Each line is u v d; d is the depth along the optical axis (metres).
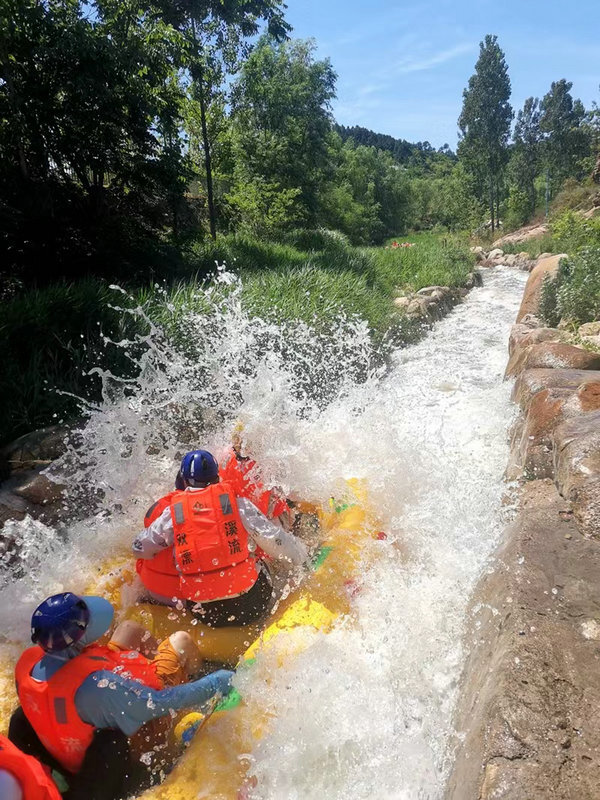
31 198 11.39
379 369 10.17
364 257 19.22
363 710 3.05
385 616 3.65
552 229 32.22
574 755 2.26
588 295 9.22
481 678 2.84
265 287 11.07
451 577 3.92
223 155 21.16
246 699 3.06
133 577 4.03
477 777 2.26
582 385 5.33
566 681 2.59
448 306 17.48
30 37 11.30
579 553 3.47
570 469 4.19
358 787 2.71
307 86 32.25
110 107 11.98
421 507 4.67
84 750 2.63
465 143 50.06
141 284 12.09
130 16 12.84
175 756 2.94
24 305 7.80
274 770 2.79
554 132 55.16
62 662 2.60
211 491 3.53
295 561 3.79
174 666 3.14
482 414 7.32
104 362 7.50
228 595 3.44
